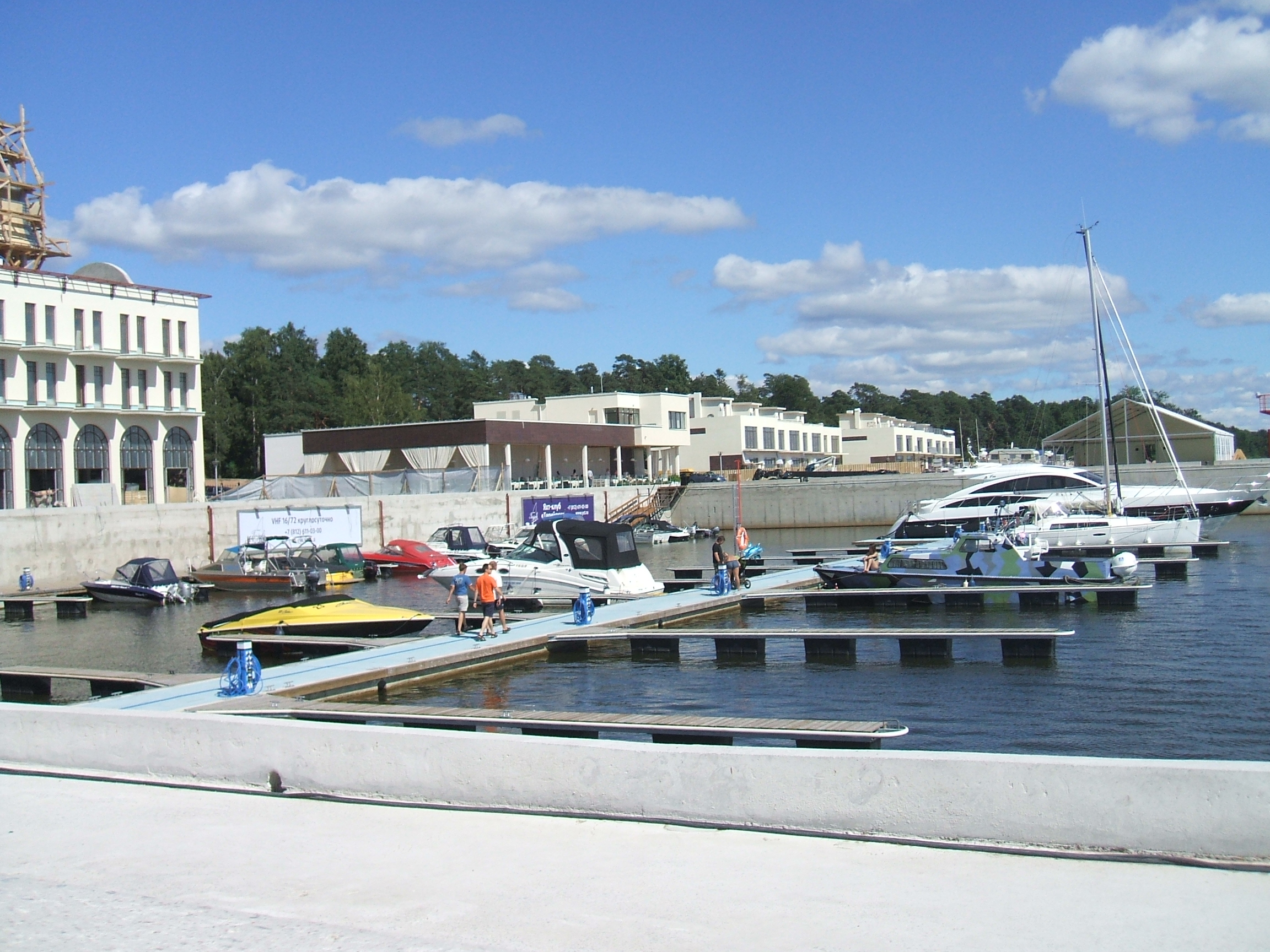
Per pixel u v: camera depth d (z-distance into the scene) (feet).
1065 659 74.13
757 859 26.76
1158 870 24.77
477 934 22.33
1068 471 183.42
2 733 41.42
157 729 38.42
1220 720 56.44
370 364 402.93
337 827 31.42
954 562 106.83
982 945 20.76
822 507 256.93
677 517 268.62
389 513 195.72
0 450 181.37
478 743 32.83
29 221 224.74
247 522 166.09
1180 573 122.83
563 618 90.99
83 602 127.95
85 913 24.50
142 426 207.92
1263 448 586.86
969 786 27.14
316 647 83.05
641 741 49.32
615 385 626.64
